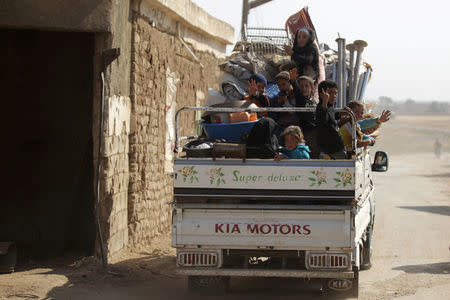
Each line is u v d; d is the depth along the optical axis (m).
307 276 7.47
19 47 11.45
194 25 15.25
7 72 11.43
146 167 11.79
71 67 11.52
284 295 8.43
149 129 11.98
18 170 11.30
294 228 7.45
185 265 7.62
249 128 8.04
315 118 8.45
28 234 10.78
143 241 11.70
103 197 9.70
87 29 9.49
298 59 10.38
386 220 15.64
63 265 9.77
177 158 7.70
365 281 9.26
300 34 10.38
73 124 11.51
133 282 8.90
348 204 7.54
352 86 11.43
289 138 7.95
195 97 16.47
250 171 7.59
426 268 10.18
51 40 11.48
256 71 10.91
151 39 12.06
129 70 10.89
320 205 7.43
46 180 11.28
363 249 10.09
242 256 8.05
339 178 7.46
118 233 10.39
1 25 9.44
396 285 8.98
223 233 7.55
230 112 8.20
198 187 7.66
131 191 11.05
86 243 10.95
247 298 8.23
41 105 11.51
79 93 11.52
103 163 9.67
